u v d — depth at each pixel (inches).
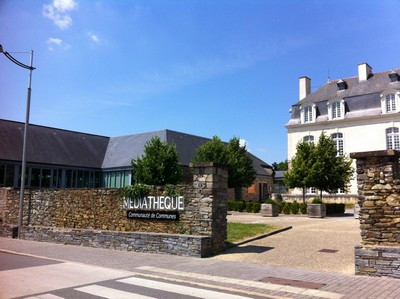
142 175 1096.2
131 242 507.8
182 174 1152.8
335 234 569.6
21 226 661.3
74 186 1390.3
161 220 505.7
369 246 340.2
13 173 1231.5
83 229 571.8
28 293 281.1
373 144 1587.1
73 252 496.7
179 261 420.5
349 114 1667.1
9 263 415.8
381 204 345.1
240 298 266.7
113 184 1428.4
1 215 750.5
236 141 1453.0
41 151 1337.4
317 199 1017.5
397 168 353.1
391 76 1625.2
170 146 1128.2
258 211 1142.3
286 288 294.7
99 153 1541.6
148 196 522.6
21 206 663.1
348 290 287.3
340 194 1593.3
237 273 353.1
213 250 462.9
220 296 272.1
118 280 325.7
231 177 1336.1
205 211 471.5
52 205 649.0
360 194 355.6
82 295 274.4
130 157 1417.3
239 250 477.4
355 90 1710.1
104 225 564.7
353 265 380.8
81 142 1531.7
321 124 1734.7
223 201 492.4
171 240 470.9
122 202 548.1
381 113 1573.6
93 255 469.4
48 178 1317.7
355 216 876.0
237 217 947.3
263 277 335.3
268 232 592.7
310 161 1184.8
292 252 452.4
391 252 329.4
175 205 496.1
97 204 579.2
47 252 498.3
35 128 1422.2
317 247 476.1
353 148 1636.3
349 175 1195.3
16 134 1333.7
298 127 1804.9
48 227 623.5
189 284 311.3
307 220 831.1
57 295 274.8
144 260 428.5
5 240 641.0
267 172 1940.2
